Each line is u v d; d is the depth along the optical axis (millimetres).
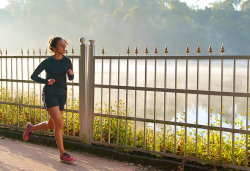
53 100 3457
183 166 3289
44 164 3488
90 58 4074
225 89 18141
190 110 11008
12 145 4387
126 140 3846
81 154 4004
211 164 3223
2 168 3283
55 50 3510
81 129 4211
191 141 3719
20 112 5641
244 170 3061
